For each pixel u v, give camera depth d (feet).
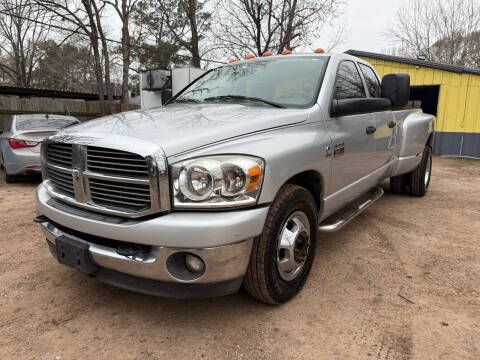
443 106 41.52
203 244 6.38
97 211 7.29
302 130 8.66
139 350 6.97
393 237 13.08
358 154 11.05
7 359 6.70
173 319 7.97
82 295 8.99
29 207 17.47
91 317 8.05
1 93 51.75
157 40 72.49
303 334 7.43
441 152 42.32
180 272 6.82
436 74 41.24
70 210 7.68
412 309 8.34
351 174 10.84
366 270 10.34
